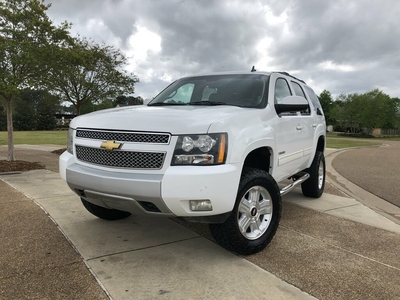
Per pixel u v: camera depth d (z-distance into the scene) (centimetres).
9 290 270
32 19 900
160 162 291
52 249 351
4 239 377
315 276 301
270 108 395
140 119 309
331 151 1894
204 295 265
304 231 423
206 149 288
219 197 288
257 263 325
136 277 293
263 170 380
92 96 2180
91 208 423
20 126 6116
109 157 314
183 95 459
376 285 288
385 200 626
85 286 277
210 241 381
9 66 891
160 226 430
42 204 524
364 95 6612
